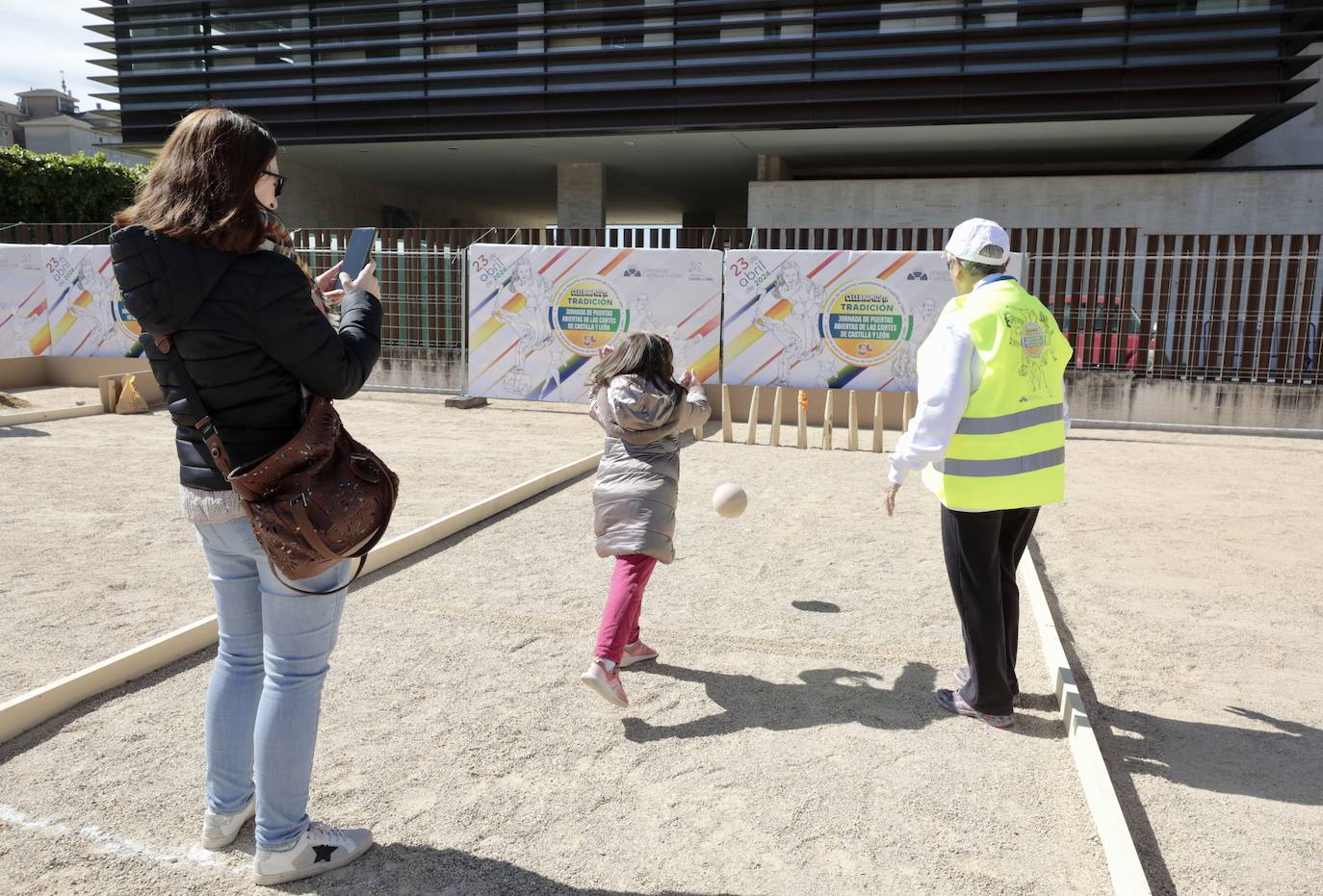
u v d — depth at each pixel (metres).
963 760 3.33
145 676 3.91
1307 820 3.02
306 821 2.58
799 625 4.73
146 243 2.10
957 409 3.28
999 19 15.38
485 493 7.72
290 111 18.64
